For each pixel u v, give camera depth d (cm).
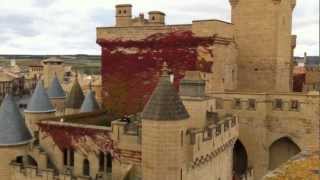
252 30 5209
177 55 4681
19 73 14312
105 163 3278
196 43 4559
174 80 4688
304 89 6397
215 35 4444
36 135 3891
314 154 1703
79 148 3422
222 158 3725
